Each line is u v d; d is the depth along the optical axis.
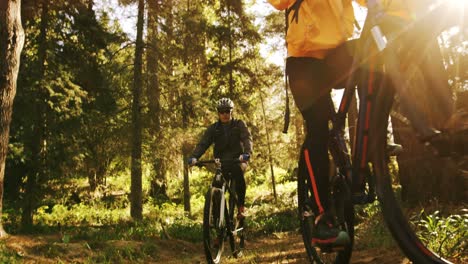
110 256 7.88
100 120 16.89
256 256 6.99
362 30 1.96
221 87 23.80
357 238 7.09
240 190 6.95
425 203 6.83
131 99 18.56
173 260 8.34
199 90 19.80
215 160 6.50
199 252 9.51
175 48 19.39
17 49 8.99
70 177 16.78
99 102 16.98
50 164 15.43
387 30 1.82
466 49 1.58
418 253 1.83
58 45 15.66
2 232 8.27
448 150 1.59
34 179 15.54
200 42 21.73
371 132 1.90
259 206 21.17
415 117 1.61
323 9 2.29
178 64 20.66
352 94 2.20
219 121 6.85
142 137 17.95
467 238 3.99
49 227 14.73
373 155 1.92
